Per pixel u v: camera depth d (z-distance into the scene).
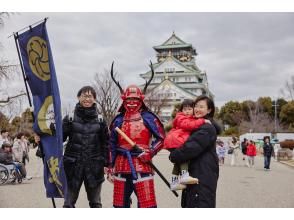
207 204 4.68
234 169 20.00
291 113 62.47
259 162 26.98
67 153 5.92
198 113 5.05
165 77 61.78
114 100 32.34
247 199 9.66
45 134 5.53
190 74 68.75
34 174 14.95
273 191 11.27
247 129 61.19
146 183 5.51
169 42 74.38
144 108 5.86
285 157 30.17
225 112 72.12
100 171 5.89
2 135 14.19
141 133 5.65
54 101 5.24
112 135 5.79
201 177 4.72
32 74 5.50
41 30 5.36
